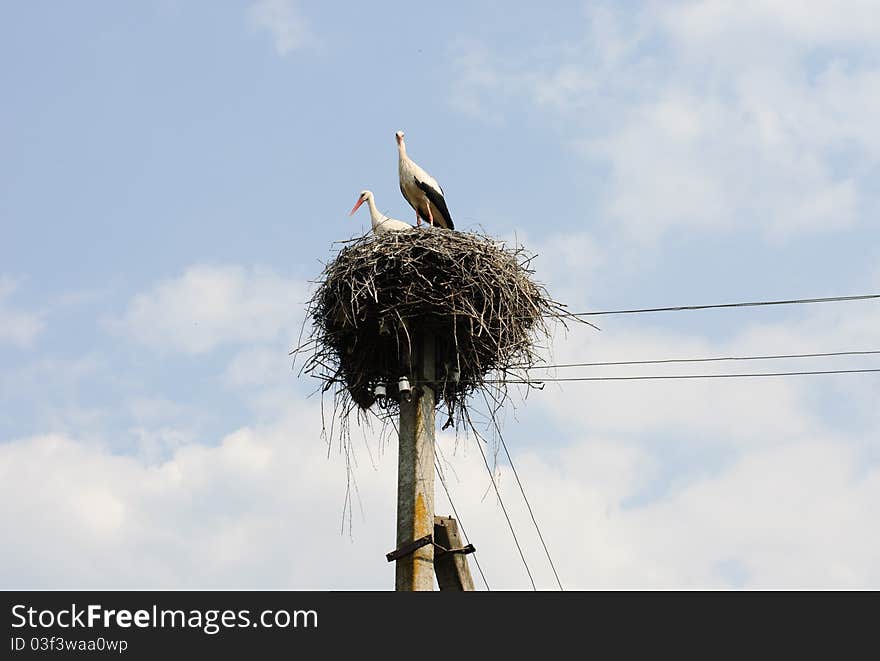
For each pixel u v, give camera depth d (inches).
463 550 493.7
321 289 573.3
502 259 577.6
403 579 481.7
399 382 535.8
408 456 516.1
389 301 559.2
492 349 562.9
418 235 572.1
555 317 589.0
